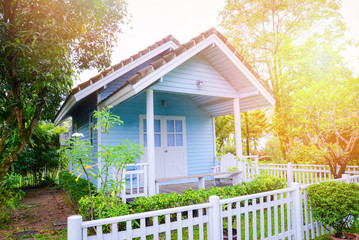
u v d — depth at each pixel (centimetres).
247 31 1596
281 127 1214
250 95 741
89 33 651
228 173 699
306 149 793
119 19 675
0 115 611
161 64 557
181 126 942
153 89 609
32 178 1238
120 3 657
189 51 600
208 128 1022
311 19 1445
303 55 1327
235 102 767
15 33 428
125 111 809
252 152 1861
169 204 484
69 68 495
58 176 1291
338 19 1419
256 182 628
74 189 734
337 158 685
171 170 889
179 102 944
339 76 1173
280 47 1402
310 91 721
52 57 441
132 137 812
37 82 484
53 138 1373
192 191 541
